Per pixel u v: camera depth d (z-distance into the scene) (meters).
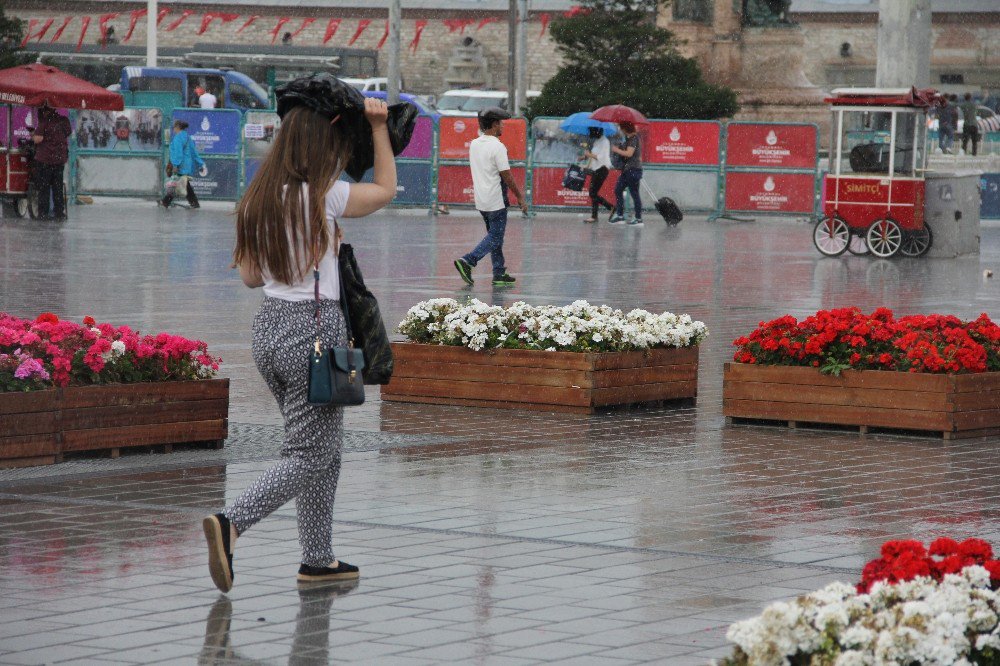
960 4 81.19
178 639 6.38
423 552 7.94
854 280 24.41
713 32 53.47
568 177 39.00
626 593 7.16
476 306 13.08
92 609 6.81
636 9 52.44
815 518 8.83
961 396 11.63
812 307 20.34
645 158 40.91
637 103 48.31
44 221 34.72
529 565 7.68
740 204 40.34
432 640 6.40
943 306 20.73
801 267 26.69
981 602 5.05
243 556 7.82
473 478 9.91
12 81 33.69
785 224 40.00
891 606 5.15
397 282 22.83
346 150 7.16
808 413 12.00
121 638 6.39
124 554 7.80
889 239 28.77
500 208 22.39
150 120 42.16
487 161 22.17
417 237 32.50
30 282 21.58
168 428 10.58
